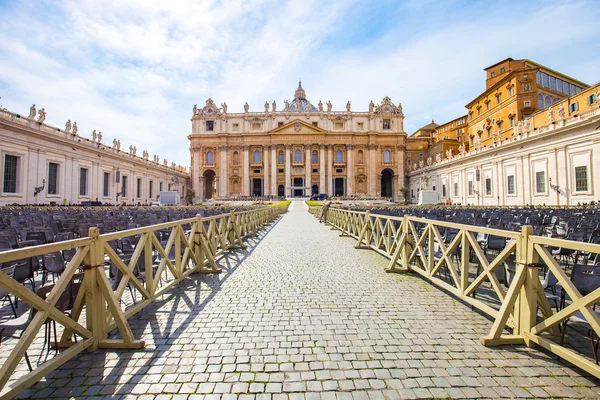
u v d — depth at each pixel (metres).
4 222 11.13
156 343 3.73
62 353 3.11
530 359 3.34
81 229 9.28
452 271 5.23
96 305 3.61
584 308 2.95
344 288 5.94
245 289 5.89
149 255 4.88
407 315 4.58
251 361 3.31
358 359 3.35
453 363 3.27
